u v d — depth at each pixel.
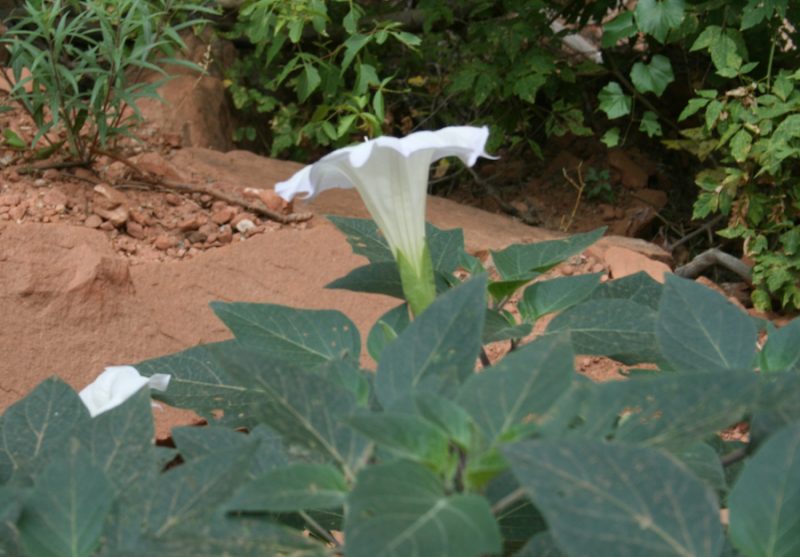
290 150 4.09
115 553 1.02
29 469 1.11
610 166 4.12
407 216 1.21
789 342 1.18
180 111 3.53
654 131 3.26
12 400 1.97
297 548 1.04
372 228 1.36
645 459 1.00
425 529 1.00
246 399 1.27
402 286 1.28
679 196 4.10
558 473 1.00
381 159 1.19
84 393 1.25
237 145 3.94
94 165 2.86
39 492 1.05
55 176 2.68
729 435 2.06
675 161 4.22
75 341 2.10
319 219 2.74
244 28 3.62
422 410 1.04
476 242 2.75
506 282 1.26
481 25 3.52
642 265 2.66
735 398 1.04
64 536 1.04
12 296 2.10
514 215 3.89
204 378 1.28
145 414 1.12
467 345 1.11
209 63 3.85
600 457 1.00
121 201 2.54
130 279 2.26
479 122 3.86
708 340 1.18
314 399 1.07
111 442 1.12
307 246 2.54
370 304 2.42
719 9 2.95
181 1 3.12
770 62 2.82
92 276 2.16
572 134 4.37
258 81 4.06
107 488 1.05
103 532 1.05
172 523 1.05
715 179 2.98
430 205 3.29
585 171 4.14
